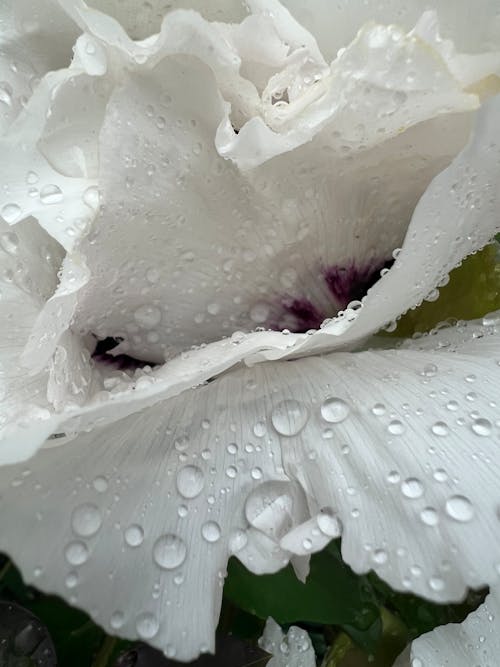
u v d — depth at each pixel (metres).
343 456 0.12
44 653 0.16
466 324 0.15
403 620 0.16
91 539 0.12
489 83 0.14
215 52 0.13
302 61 0.14
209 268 0.14
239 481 0.12
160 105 0.13
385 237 0.15
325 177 0.14
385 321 0.14
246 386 0.14
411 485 0.12
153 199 0.13
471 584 0.11
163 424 0.13
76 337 0.14
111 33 0.12
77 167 0.13
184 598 0.12
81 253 0.12
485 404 0.13
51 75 0.13
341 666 0.16
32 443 0.11
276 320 0.15
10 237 0.14
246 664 0.16
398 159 0.14
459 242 0.14
